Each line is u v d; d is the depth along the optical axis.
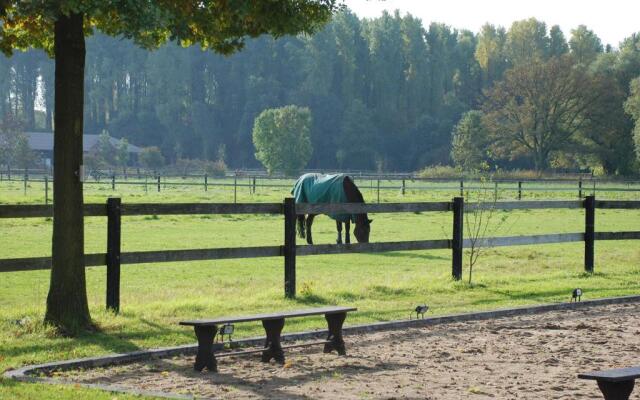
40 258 10.73
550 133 89.81
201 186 58.34
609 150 89.25
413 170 122.31
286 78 140.88
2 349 9.11
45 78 159.75
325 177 23.75
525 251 22.62
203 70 142.00
